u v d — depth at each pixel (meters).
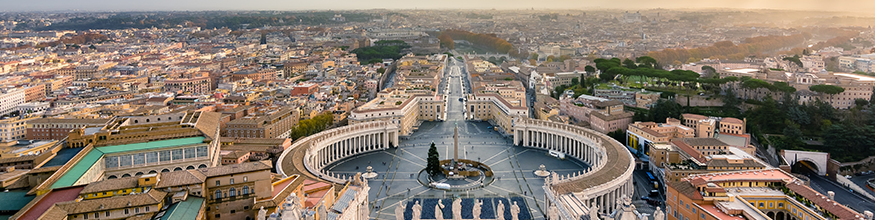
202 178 168.88
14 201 177.62
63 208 151.12
